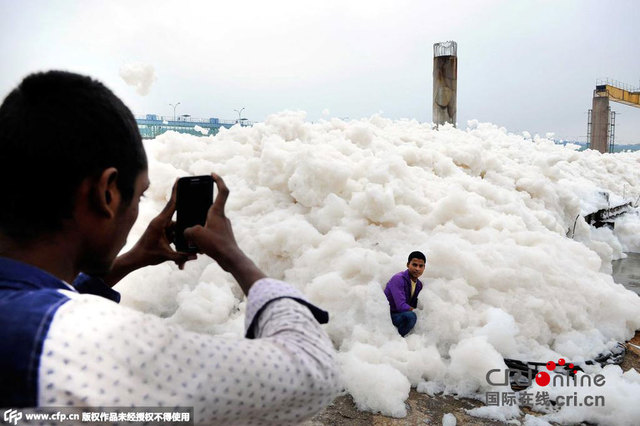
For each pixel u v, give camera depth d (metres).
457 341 3.67
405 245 4.59
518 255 4.57
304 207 5.24
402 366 3.29
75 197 0.65
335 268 4.23
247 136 6.86
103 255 0.71
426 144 7.60
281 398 0.63
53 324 0.56
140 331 0.59
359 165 5.59
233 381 0.59
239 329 3.71
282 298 0.76
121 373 0.55
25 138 0.62
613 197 10.57
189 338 0.61
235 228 4.89
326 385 0.68
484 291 4.17
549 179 8.23
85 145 0.63
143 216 5.25
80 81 0.68
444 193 5.77
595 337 4.02
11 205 0.64
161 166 5.73
